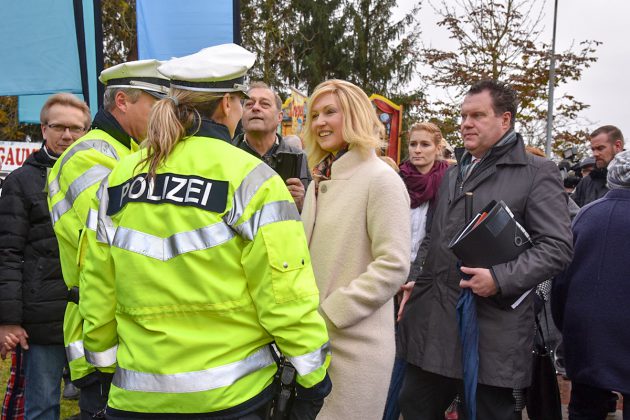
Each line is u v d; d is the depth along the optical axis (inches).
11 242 123.5
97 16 188.7
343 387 99.0
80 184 92.6
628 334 120.1
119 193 75.1
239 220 69.4
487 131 113.4
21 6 183.9
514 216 110.6
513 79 667.4
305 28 1101.7
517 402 112.7
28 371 127.5
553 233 106.7
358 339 99.7
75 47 185.9
